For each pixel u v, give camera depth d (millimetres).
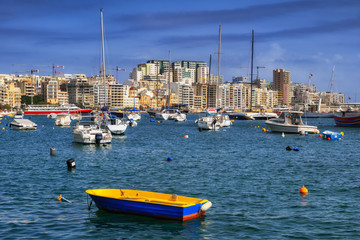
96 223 25031
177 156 53719
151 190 33562
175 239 22656
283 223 25266
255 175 40000
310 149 62406
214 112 119000
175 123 155750
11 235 23031
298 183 36344
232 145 68688
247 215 26719
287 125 94562
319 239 22781
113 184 35781
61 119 131375
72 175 39656
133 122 133000
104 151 58562
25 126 112250
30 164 46125
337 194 32406
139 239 22672
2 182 36156
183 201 26625
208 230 23953
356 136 88312
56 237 22828
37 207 28250
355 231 24000
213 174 40500
